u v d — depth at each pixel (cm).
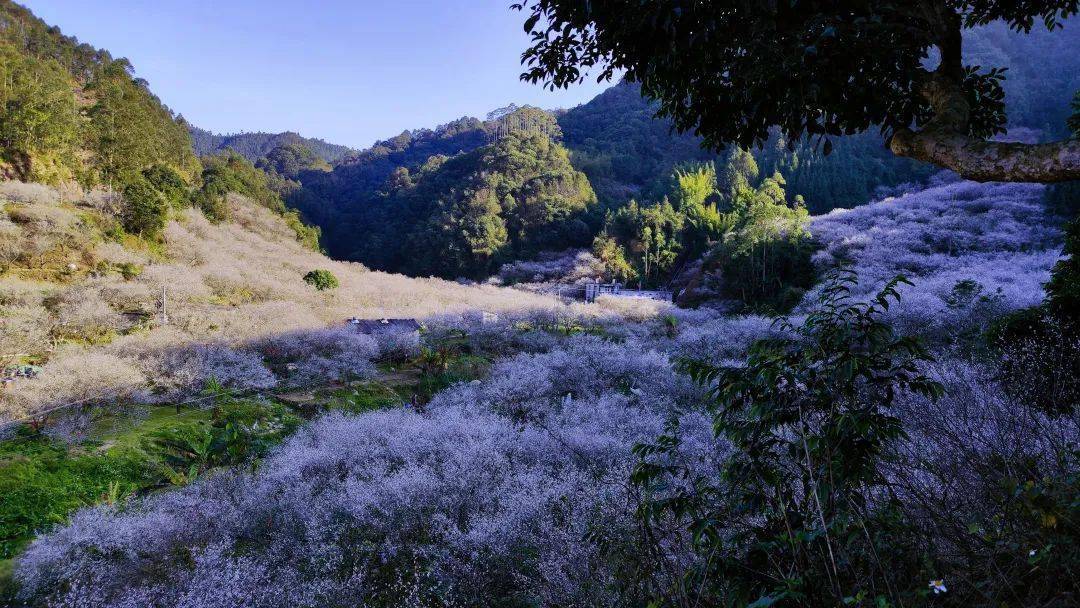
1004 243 2856
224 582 433
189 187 3653
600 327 2323
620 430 762
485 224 5694
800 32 173
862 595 136
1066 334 556
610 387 1138
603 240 5128
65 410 871
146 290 1761
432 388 1280
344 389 1222
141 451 784
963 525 173
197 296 1931
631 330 2156
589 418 881
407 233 6575
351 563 468
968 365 576
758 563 174
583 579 359
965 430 259
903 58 185
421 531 503
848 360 162
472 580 419
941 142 173
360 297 2577
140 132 3669
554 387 1138
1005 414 277
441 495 537
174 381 1088
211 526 539
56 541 505
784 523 179
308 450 727
